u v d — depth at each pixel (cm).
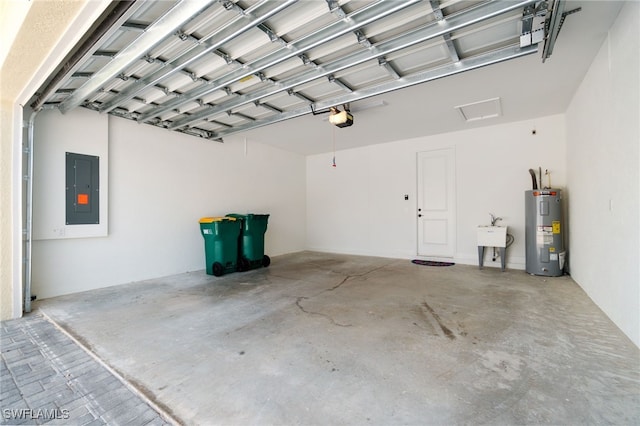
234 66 303
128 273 448
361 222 714
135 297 374
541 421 150
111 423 154
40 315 314
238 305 342
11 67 243
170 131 503
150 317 305
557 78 349
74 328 278
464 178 571
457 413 157
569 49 289
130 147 452
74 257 395
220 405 167
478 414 156
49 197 368
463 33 254
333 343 243
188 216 529
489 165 544
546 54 261
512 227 527
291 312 317
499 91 384
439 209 608
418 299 357
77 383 190
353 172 724
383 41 262
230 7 207
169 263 500
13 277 306
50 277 374
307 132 580
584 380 185
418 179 632
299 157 785
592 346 229
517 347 230
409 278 466
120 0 195
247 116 470
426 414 157
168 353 229
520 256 521
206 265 507
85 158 398
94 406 167
